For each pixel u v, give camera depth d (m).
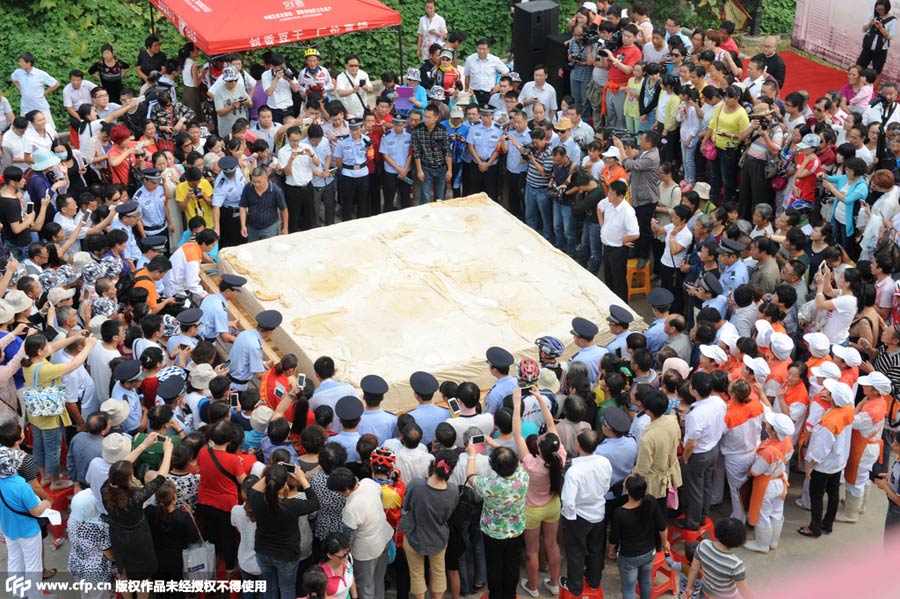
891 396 10.66
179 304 11.68
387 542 8.45
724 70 15.16
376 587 8.68
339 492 8.23
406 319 11.52
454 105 15.98
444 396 9.39
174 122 15.43
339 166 14.82
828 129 12.98
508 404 9.18
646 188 13.25
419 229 13.46
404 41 20.55
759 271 11.47
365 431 9.21
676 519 9.66
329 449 8.36
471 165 15.15
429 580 8.80
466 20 21.19
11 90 18.19
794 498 10.59
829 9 18.59
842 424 9.52
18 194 12.96
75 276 11.70
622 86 16.48
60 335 10.65
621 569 8.73
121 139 14.19
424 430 9.34
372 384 9.40
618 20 17.12
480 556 9.16
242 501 8.71
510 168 14.96
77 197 13.96
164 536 8.41
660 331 10.73
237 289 12.02
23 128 14.15
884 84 14.91
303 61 19.97
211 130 16.89
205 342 10.36
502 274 12.44
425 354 10.91
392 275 12.41
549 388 9.80
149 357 9.72
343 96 16.47
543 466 8.64
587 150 14.15
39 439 9.91
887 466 10.95
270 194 13.60
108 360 10.16
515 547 8.55
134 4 20.20
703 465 9.36
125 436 8.70
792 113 13.62
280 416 9.07
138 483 8.30
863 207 12.06
